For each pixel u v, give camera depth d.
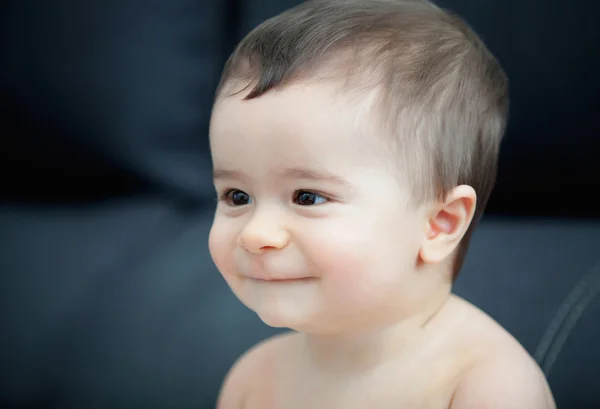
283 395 0.76
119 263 1.08
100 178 1.26
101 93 1.22
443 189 0.68
